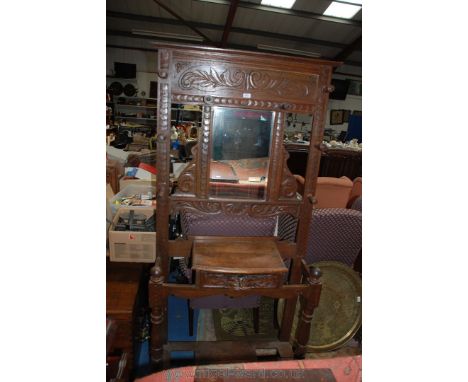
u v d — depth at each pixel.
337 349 1.68
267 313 1.92
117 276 1.54
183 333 1.81
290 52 6.77
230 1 4.82
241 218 1.35
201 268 1.13
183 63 1.07
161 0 5.08
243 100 1.13
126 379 1.26
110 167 2.21
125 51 7.23
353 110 7.98
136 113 7.50
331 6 4.72
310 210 1.34
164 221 1.28
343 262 1.74
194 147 1.18
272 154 1.23
